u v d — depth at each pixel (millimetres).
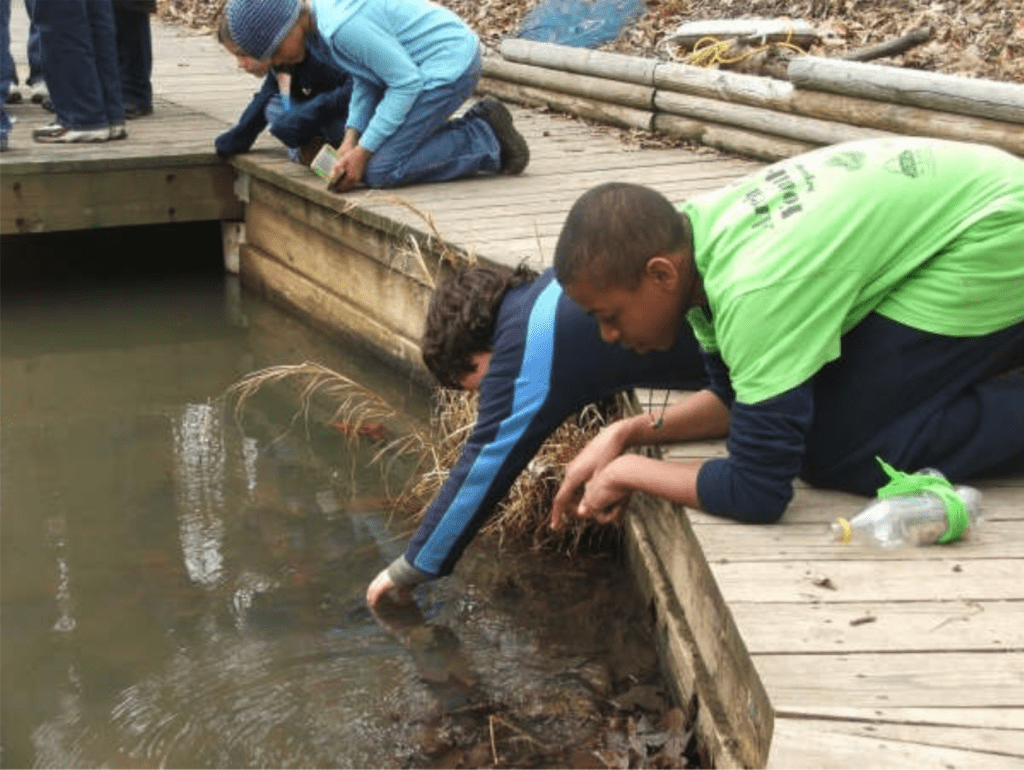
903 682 2350
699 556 2859
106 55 6820
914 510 2795
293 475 4645
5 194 6281
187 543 4180
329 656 3504
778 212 2785
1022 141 5094
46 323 6363
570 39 8289
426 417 5098
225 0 11398
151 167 6535
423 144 5926
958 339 2883
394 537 4148
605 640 3527
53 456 4875
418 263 5160
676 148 6625
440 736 3141
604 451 3275
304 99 6211
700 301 2865
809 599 2619
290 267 6410
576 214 2725
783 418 2777
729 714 2684
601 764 2975
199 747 3168
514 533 4059
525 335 3189
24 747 3201
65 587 3936
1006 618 2537
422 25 5859
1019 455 2984
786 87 6043
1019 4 7129
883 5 7688
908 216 2846
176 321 6375
